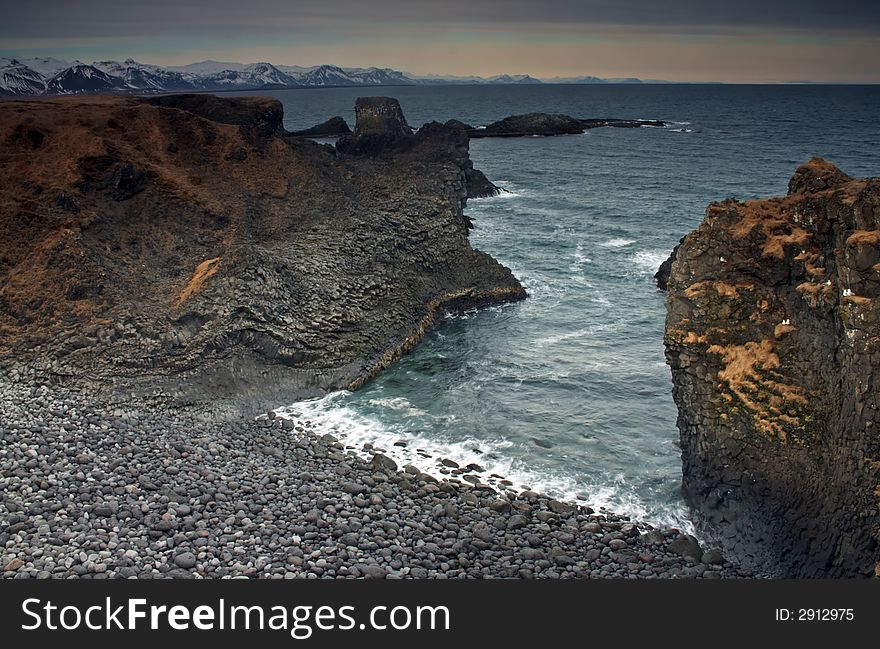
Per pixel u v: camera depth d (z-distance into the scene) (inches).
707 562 958.4
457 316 1946.4
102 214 1756.9
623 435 1326.3
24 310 1491.1
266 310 1519.4
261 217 2027.6
